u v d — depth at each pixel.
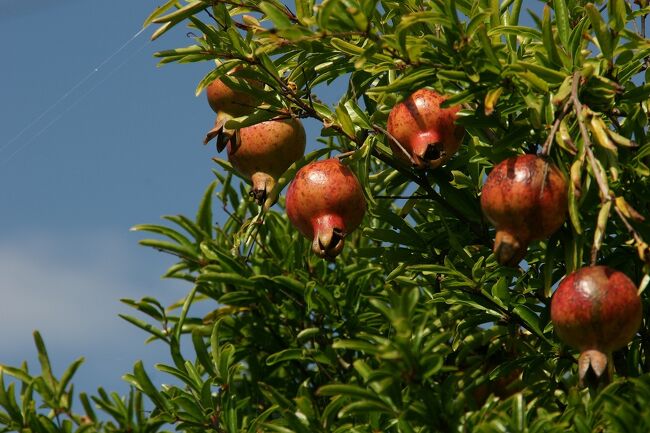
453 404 4.38
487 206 4.57
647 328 5.25
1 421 5.26
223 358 5.56
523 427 4.28
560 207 4.51
